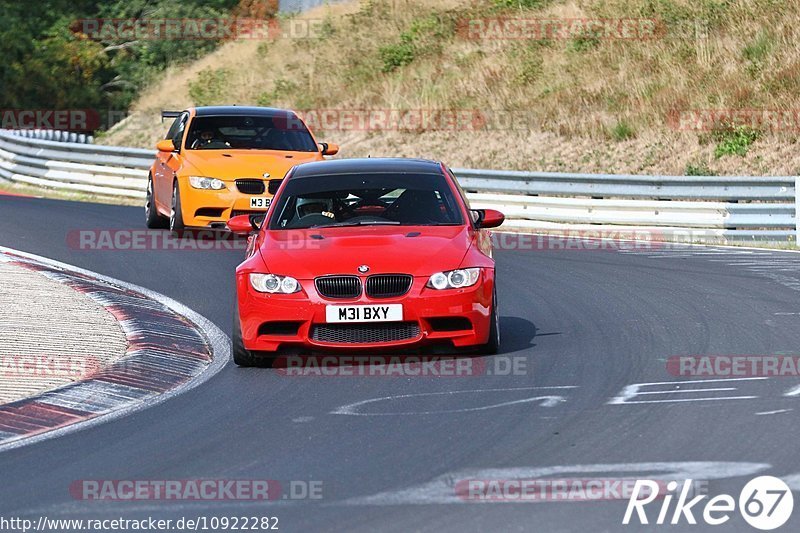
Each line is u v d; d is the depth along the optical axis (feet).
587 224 226.38
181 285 161.58
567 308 141.18
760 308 136.98
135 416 93.35
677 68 326.03
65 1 515.50
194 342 125.49
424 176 127.13
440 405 93.40
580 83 333.83
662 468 73.56
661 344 117.39
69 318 132.46
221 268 175.52
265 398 98.43
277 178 201.87
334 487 71.36
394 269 108.68
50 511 68.23
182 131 216.13
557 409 90.84
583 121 309.63
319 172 128.88
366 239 114.11
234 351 112.27
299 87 400.88
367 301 107.65
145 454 81.05
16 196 282.36
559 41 361.30
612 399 93.81
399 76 378.32
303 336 108.37
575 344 118.52
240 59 445.78
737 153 281.13
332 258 110.32
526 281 163.43
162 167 214.69
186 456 80.18
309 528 63.77
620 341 119.55
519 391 97.66
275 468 76.28
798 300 142.00
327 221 120.26
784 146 278.67
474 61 368.48
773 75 309.01
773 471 72.08
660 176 219.00
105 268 175.11
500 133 320.09
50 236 207.51
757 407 89.51
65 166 303.27
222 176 200.95
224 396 99.91
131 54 497.46
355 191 124.26
